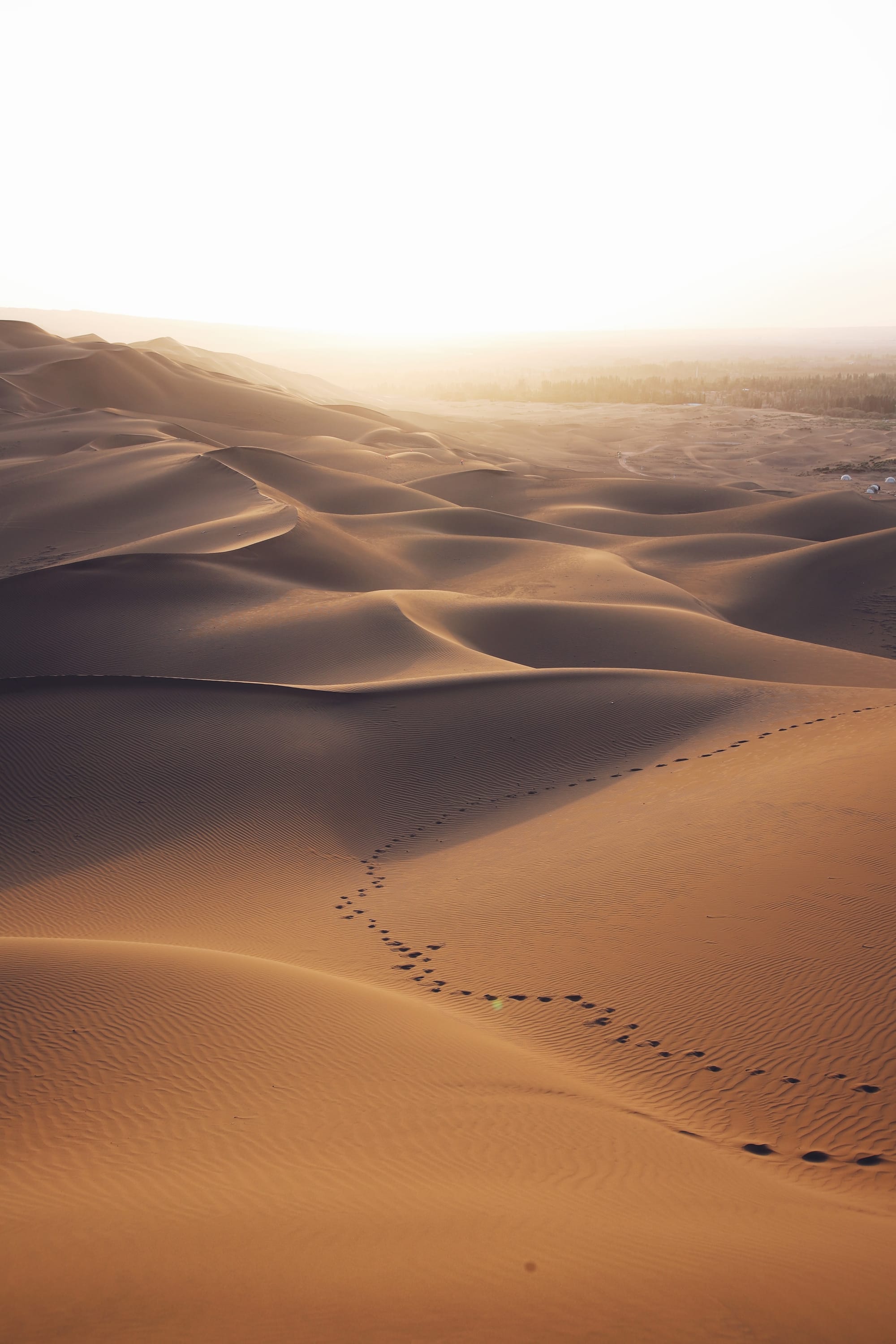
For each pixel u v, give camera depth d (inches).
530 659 1508.4
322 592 1643.7
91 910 639.1
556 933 570.9
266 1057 379.2
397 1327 195.9
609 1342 192.9
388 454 3946.9
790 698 987.9
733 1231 262.2
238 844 750.5
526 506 3171.8
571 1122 352.2
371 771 886.4
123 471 2568.9
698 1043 445.4
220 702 970.1
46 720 904.9
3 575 1897.1
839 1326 207.6
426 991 518.6
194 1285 212.5
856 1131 368.8
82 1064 356.8
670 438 6200.8
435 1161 304.0
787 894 560.7
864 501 2947.8
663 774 821.9
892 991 455.8
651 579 2004.2
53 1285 211.6
